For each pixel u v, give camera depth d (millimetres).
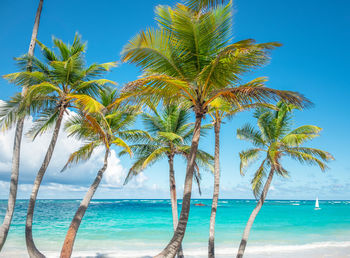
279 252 16438
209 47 6289
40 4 9945
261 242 20297
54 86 8781
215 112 10148
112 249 17484
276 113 11141
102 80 9828
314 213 48031
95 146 11734
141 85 6031
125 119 11578
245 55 5965
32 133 10125
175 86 6488
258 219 36656
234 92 6012
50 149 9227
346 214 45531
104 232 23969
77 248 17656
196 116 6746
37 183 8891
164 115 13477
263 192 10328
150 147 13492
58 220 31125
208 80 6527
